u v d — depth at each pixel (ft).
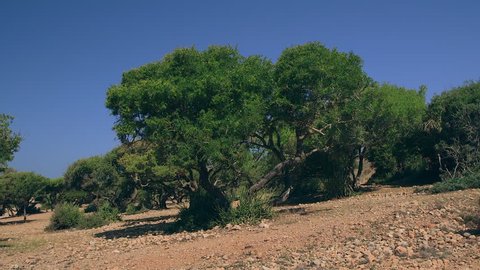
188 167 65.10
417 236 40.45
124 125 63.62
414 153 129.39
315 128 75.56
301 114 68.69
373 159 147.02
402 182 132.46
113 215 109.81
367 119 97.14
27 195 165.68
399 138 122.52
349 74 67.77
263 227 57.06
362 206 68.90
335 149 103.91
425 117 118.42
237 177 80.02
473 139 98.12
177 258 42.24
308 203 100.73
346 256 35.19
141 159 90.58
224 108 60.90
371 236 42.45
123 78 69.31
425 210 51.67
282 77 66.28
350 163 114.73
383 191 108.06
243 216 63.31
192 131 58.70
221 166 69.26
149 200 164.66
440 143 105.91
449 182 78.74
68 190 176.96
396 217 49.14
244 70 63.00
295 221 59.93
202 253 43.27
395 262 32.17
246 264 36.37
